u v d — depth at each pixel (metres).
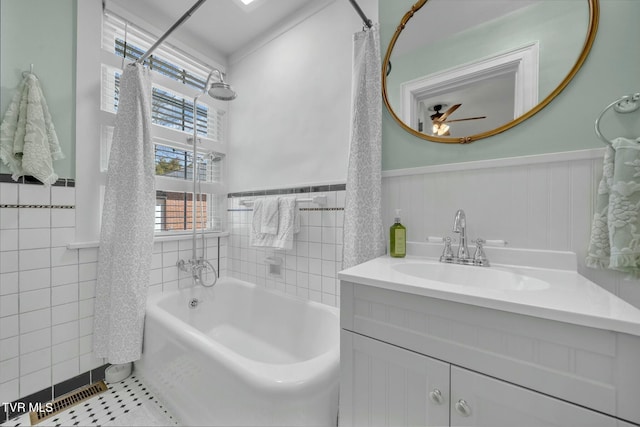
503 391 0.60
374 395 0.78
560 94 0.95
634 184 0.77
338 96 1.57
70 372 1.45
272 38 1.95
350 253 1.28
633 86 0.84
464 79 1.14
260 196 2.01
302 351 1.56
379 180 1.29
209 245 2.14
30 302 1.33
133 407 1.34
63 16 1.46
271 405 0.84
